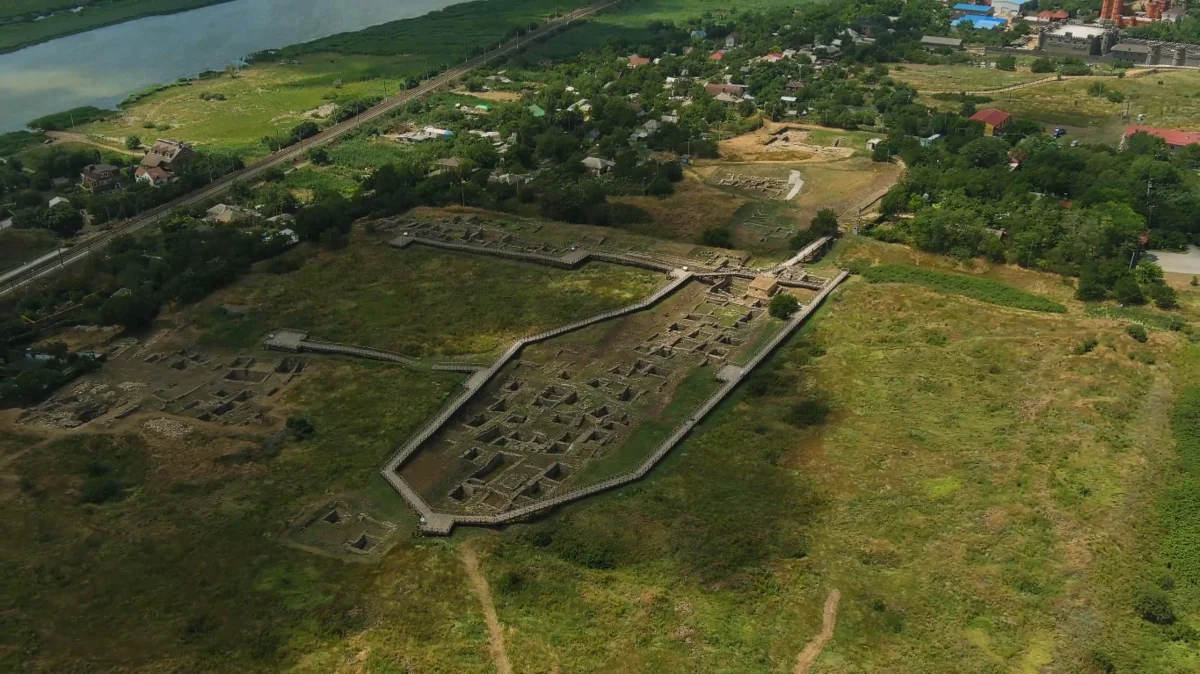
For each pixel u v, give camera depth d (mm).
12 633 102188
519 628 100250
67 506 125312
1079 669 91875
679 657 95625
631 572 108250
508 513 119438
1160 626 96562
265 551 115500
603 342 166875
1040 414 133875
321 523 121188
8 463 135875
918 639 96812
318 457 135625
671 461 131500
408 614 102875
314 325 177250
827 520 115250
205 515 123062
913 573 105500
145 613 104875
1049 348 152125
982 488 118750
